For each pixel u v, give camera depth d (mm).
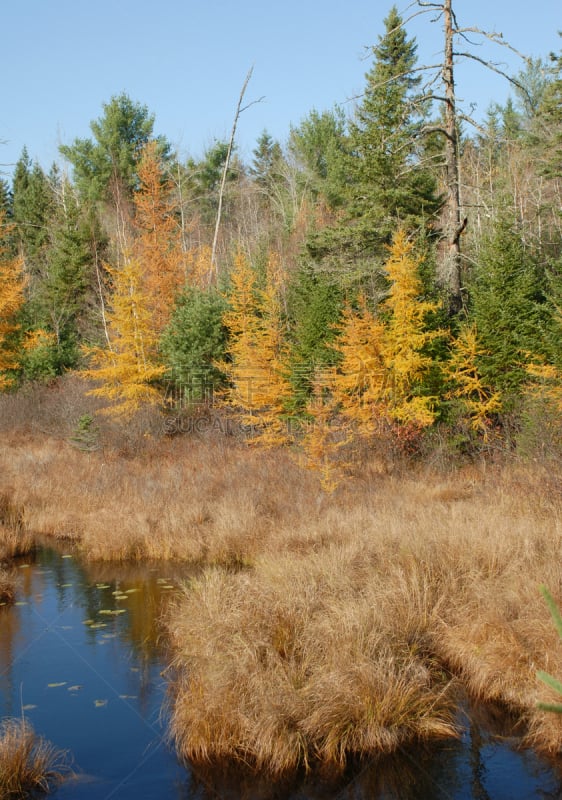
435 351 18609
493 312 17922
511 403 17297
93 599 10727
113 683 7707
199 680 7047
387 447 17578
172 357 24781
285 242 38062
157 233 36438
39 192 47438
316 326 22469
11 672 7996
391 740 6379
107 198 43094
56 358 32188
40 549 14023
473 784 5812
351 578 9438
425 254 19484
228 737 6344
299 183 44344
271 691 6617
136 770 6035
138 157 43812
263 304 25031
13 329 31250
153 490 16750
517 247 19312
